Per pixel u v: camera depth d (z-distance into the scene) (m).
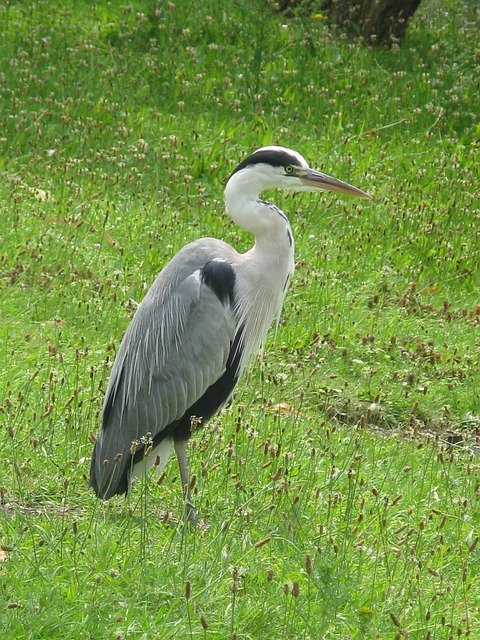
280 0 25.06
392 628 7.98
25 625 7.42
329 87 22.08
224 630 7.66
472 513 10.16
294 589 7.38
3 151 18.20
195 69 21.95
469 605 8.49
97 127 19.17
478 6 27.39
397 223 17.69
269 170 10.69
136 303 13.61
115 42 22.83
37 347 12.30
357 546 9.04
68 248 14.84
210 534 8.94
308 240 16.73
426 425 12.80
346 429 11.42
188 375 9.97
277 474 9.19
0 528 8.73
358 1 24.16
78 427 10.35
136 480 9.78
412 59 23.77
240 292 10.30
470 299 16.31
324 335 13.98
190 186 17.92
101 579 8.03
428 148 20.58
